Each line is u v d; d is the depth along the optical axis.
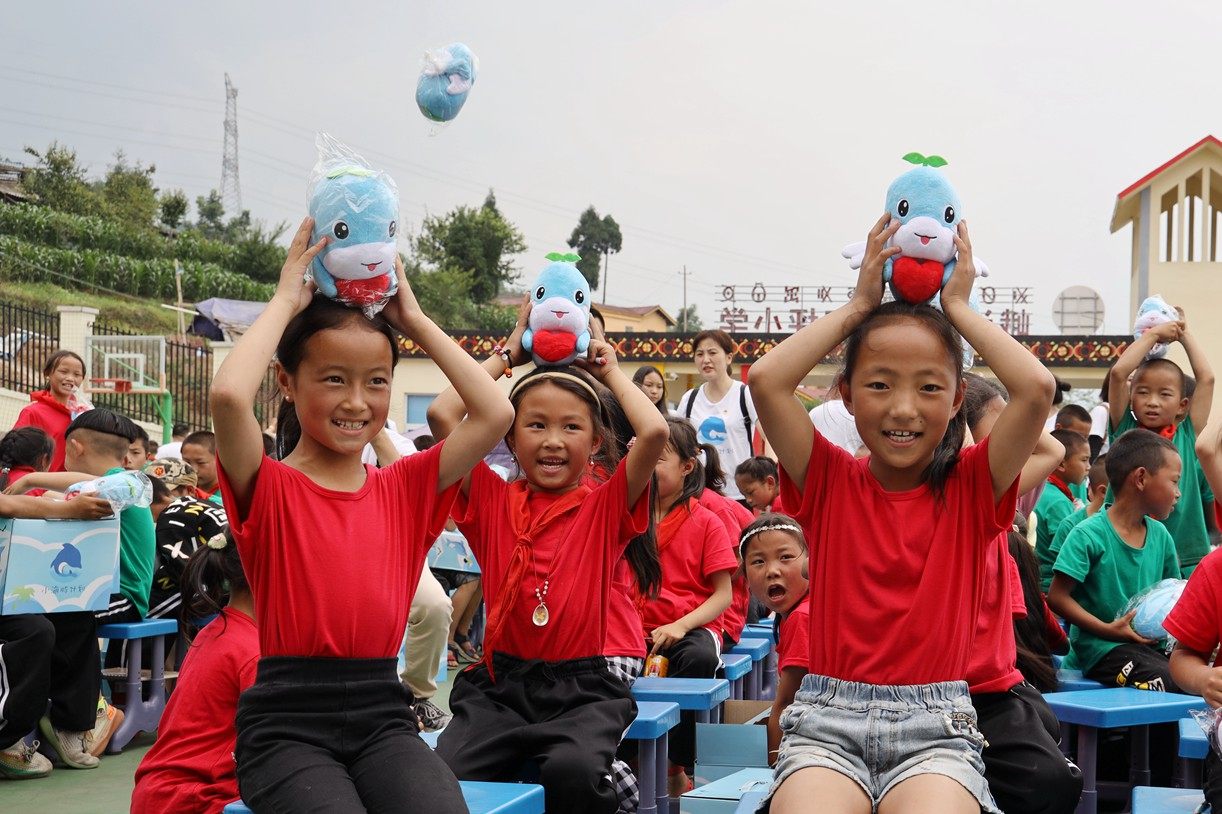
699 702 3.87
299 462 2.80
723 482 6.47
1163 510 4.89
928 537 2.81
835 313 2.89
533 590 3.47
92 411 5.91
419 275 35.28
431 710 5.37
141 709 5.55
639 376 7.70
